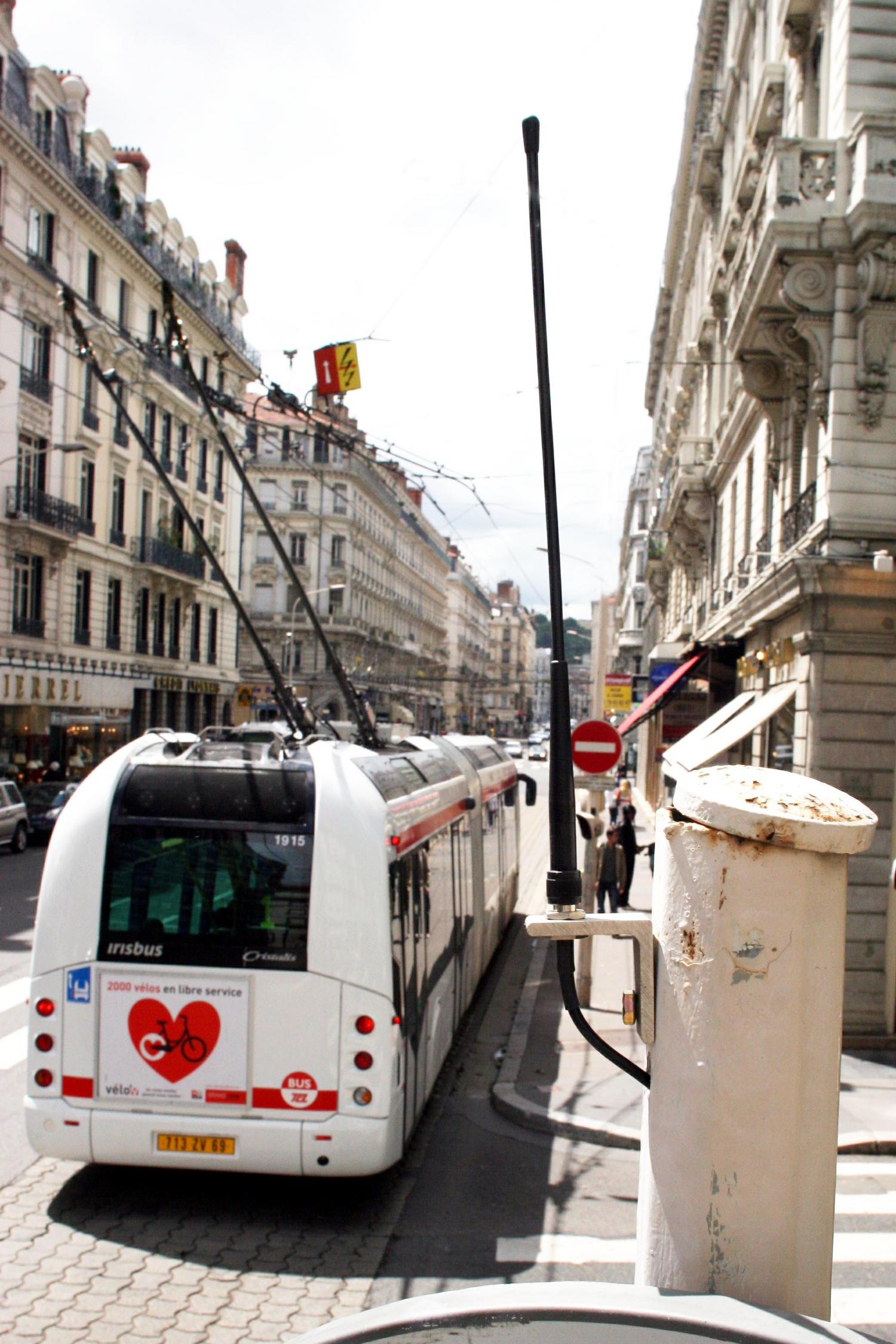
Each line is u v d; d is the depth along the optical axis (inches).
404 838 264.5
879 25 434.9
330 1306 201.2
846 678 423.2
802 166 437.4
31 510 1179.9
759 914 80.7
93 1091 239.0
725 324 792.9
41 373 1212.5
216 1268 216.4
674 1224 82.4
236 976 238.4
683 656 935.7
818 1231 81.2
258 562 2471.7
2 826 900.0
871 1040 411.8
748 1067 80.2
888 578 414.0
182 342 364.8
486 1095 346.3
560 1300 76.1
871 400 430.0
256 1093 236.4
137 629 1494.8
